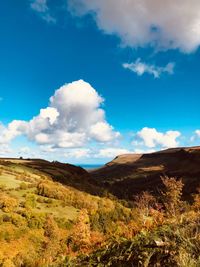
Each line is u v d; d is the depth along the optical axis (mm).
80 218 84188
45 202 120250
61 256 7227
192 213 5723
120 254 5477
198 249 4262
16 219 89000
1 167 165250
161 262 4641
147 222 7605
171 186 21609
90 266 5723
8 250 75000
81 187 178125
